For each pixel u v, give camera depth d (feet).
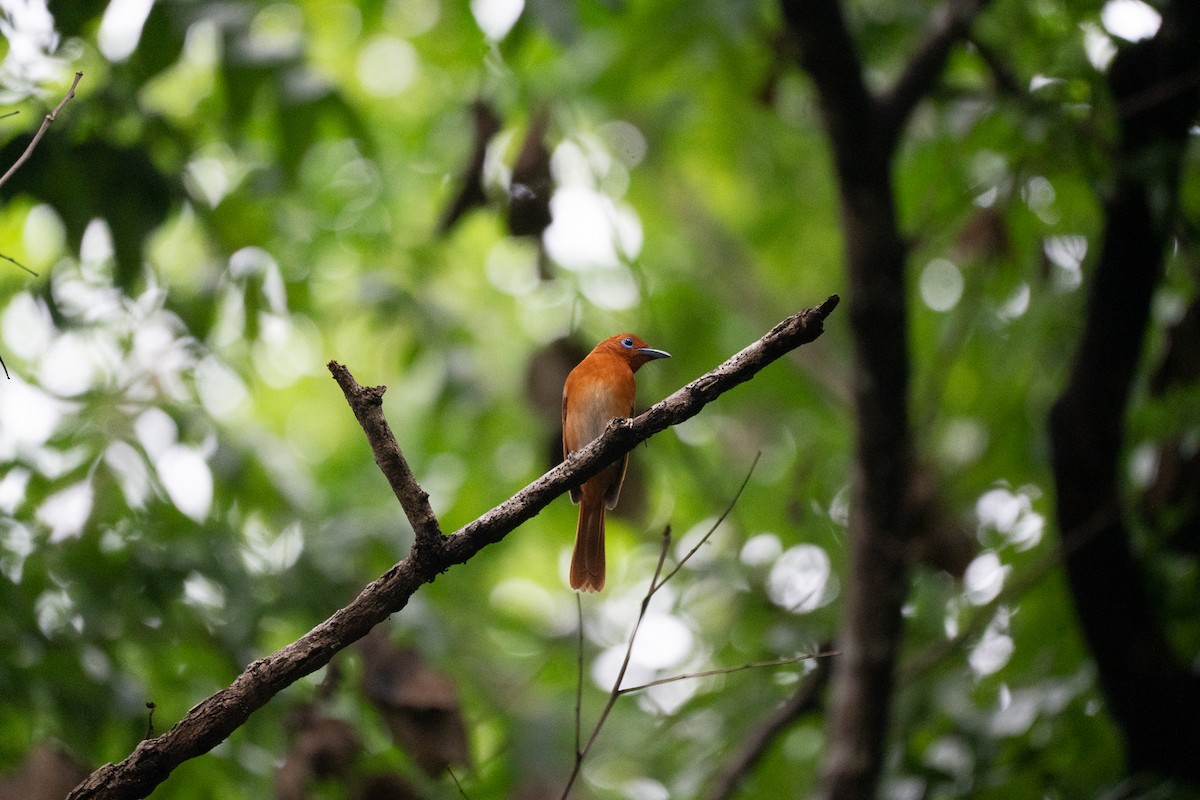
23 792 26.96
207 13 34.88
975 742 34.09
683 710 40.04
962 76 44.57
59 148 31.71
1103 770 34.86
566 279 54.24
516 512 18.54
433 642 32.60
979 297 41.86
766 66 41.60
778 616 40.11
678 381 53.16
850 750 32.60
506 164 43.09
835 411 51.21
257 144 42.93
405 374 50.44
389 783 29.17
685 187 58.49
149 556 33.37
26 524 33.68
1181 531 35.24
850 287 32.96
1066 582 32.99
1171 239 36.63
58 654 30.99
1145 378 41.88
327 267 55.62
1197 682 32.22
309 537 37.42
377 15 44.68
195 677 35.24
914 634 40.68
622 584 54.54
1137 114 32.71
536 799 34.04
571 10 31.30
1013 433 43.98
